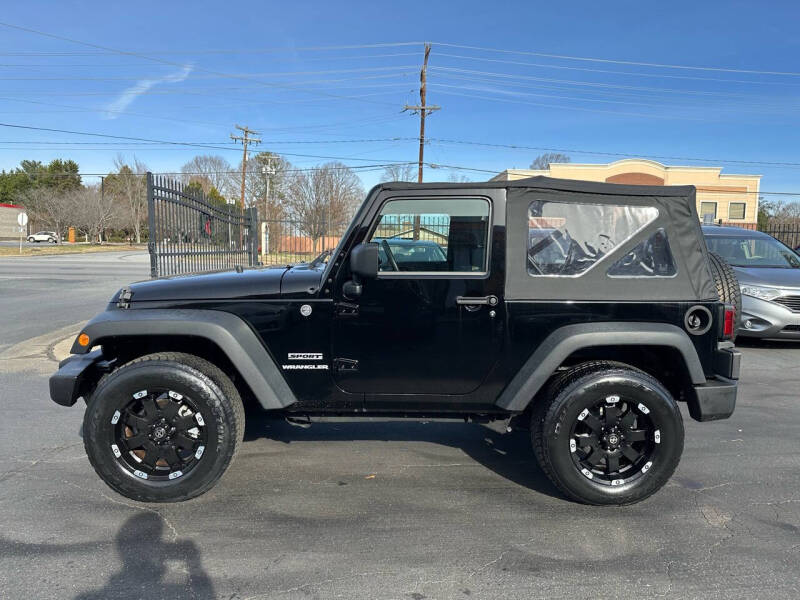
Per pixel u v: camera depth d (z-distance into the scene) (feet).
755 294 24.76
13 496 10.97
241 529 9.77
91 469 12.29
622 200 10.62
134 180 219.41
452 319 10.52
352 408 11.12
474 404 10.86
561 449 10.27
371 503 10.84
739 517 10.32
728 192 118.93
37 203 211.82
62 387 10.58
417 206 10.61
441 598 7.84
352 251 9.91
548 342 10.38
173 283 11.16
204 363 10.61
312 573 8.44
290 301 10.66
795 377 20.83
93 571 8.43
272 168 154.71
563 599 7.82
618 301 10.44
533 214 10.53
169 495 10.37
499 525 9.98
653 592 7.99
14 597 7.77
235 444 10.49
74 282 56.49
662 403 10.14
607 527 9.92
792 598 7.86
